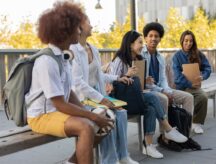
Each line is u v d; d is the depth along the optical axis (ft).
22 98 10.21
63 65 10.09
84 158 9.37
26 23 39.04
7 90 10.30
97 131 10.24
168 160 14.44
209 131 19.15
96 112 10.80
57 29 9.85
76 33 10.17
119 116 12.74
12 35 38.70
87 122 9.51
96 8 46.78
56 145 16.72
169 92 16.20
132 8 29.12
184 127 15.75
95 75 13.19
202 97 18.39
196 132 18.56
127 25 49.73
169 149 15.78
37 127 10.11
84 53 12.44
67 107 9.71
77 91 12.16
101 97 12.31
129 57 14.71
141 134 15.46
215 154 15.20
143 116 14.85
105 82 14.19
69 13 9.98
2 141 9.70
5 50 24.27
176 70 18.75
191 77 18.58
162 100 15.20
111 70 14.73
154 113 14.65
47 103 10.05
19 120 10.32
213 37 65.16
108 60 31.55
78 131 9.47
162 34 16.31
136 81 14.11
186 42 18.92
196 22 65.41
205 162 14.21
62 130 9.63
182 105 17.11
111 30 50.70
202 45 62.44
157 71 16.60
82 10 10.38
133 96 13.98
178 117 15.57
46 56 9.73
